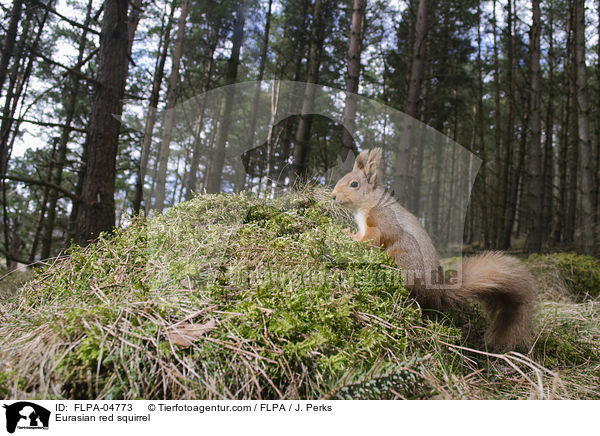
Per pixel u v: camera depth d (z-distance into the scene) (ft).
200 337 1.06
